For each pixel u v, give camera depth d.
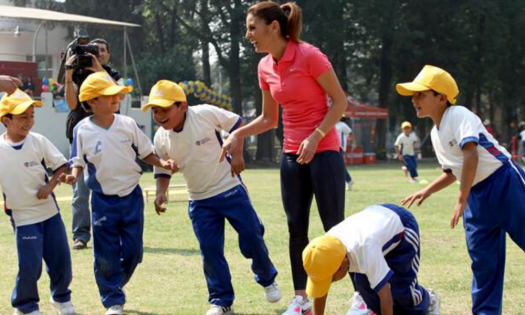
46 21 27.84
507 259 8.03
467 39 43.41
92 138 5.75
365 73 44.59
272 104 5.76
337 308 5.89
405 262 4.89
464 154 5.00
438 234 9.83
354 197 15.44
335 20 37.97
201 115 5.75
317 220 11.38
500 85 46.50
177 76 38.09
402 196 15.64
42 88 29.42
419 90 5.12
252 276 7.18
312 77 5.42
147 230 10.34
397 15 39.47
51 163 5.70
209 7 38.34
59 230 5.70
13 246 8.92
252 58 38.78
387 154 43.25
